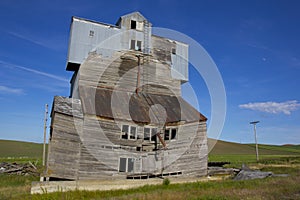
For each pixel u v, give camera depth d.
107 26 27.94
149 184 19.19
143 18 29.42
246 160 45.25
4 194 15.60
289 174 23.05
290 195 12.91
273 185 15.88
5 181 21.08
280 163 38.06
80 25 26.92
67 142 18.77
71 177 18.39
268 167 30.80
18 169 26.23
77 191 16.22
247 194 13.12
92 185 17.80
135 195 13.59
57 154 18.17
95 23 27.53
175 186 17.80
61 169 18.08
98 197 14.48
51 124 19.50
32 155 56.19
